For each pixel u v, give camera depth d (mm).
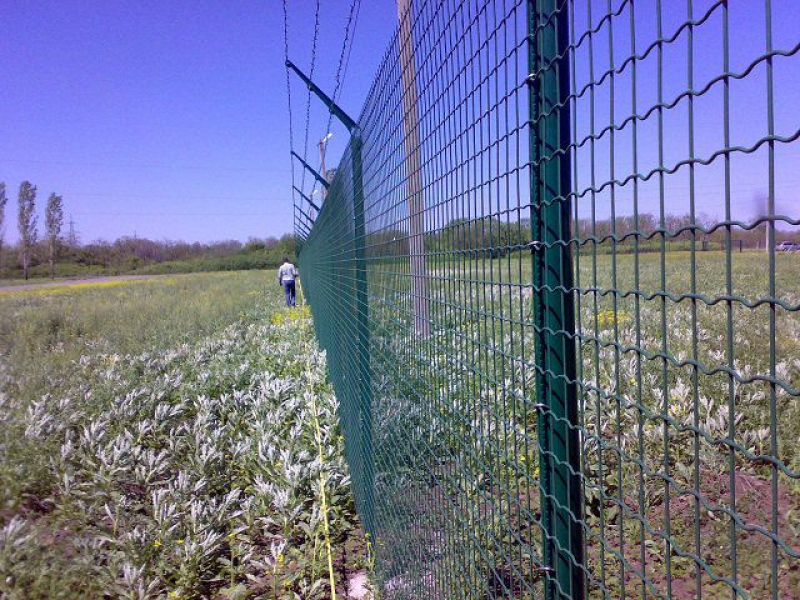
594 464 4246
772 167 777
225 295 31344
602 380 5434
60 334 16062
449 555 2068
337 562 4320
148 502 4949
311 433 6285
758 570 3410
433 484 2232
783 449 4371
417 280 2287
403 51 2365
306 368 9320
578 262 1248
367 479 3945
